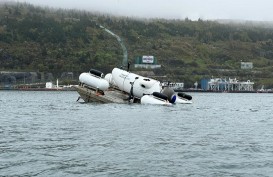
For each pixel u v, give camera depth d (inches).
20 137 1184.8
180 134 1293.1
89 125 1491.1
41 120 1697.8
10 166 805.2
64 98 4463.6
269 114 2425.0
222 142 1146.0
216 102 4271.7
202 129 1457.9
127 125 1494.8
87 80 2490.2
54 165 816.9
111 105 2381.9
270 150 1026.7
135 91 2488.9
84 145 1042.1
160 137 1206.9
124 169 792.3
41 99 4183.1
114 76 2541.8
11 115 1975.9
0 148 994.1
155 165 828.0
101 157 894.4
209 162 864.3
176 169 799.1
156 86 2492.6
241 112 2566.4
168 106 2444.6
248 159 901.8
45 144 1057.5
